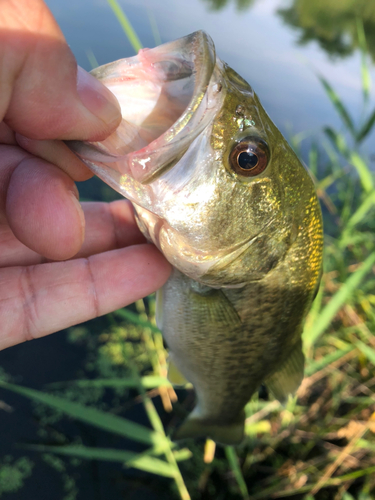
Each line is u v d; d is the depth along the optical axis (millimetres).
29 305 112
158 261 115
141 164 85
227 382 126
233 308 110
